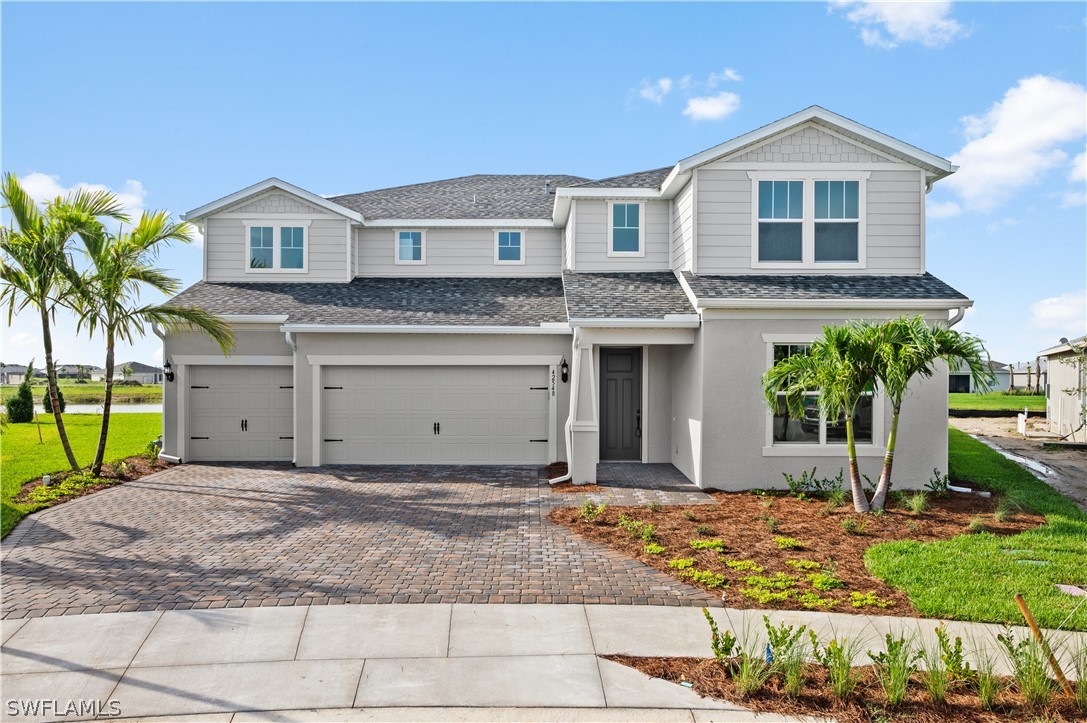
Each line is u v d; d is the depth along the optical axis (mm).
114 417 26938
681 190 13969
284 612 6254
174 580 7121
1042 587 6793
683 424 13383
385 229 17797
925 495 11156
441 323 14266
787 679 4871
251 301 15477
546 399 14609
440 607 6387
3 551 8156
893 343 9430
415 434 14562
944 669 5031
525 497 11258
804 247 12727
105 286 12531
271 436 15023
